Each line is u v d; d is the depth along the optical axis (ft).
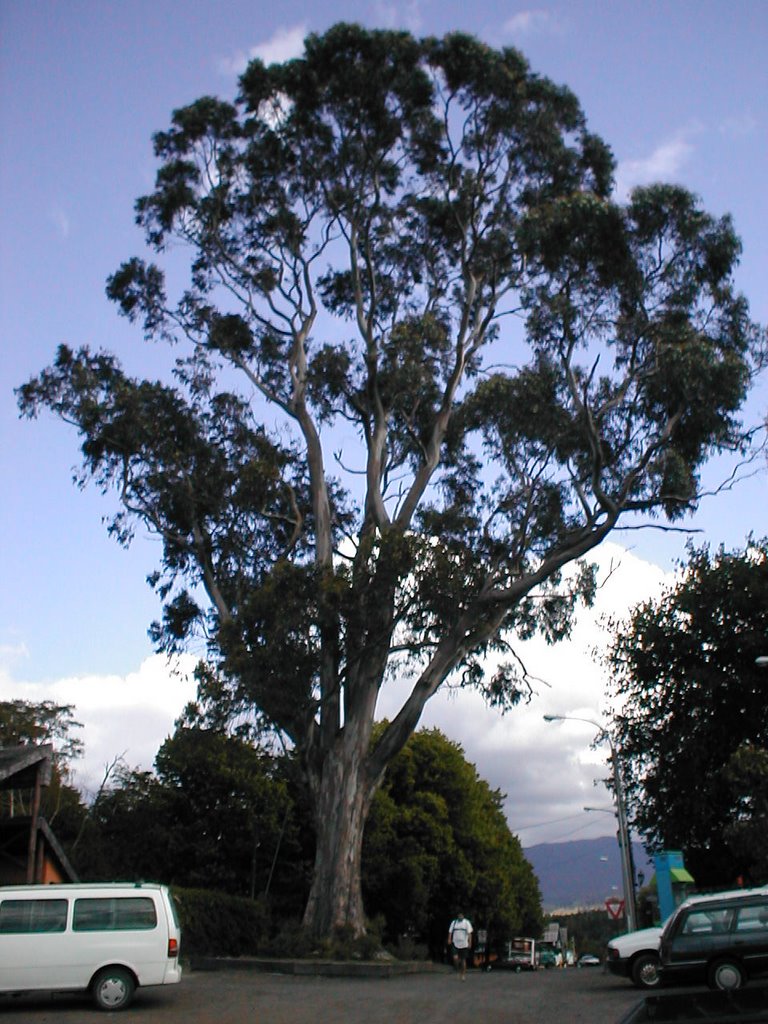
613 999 57.36
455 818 191.21
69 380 103.86
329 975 82.69
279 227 113.39
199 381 109.40
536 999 59.26
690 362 92.07
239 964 84.94
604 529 97.45
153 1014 51.78
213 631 102.27
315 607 89.40
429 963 94.27
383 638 92.07
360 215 114.01
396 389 105.09
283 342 113.80
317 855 94.12
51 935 53.62
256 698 88.48
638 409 97.91
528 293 104.42
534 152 110.63
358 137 112.16
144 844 150.20
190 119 111.75
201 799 152.05
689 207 94.43
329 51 108.27
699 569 127.34
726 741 122.31
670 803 129.08
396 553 89.20
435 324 106.11
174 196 111.55
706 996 43.32
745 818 117.19
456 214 111.45
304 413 109.60
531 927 292.81
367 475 106.93
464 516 99.19
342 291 116.47
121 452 104.17
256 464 102.42
